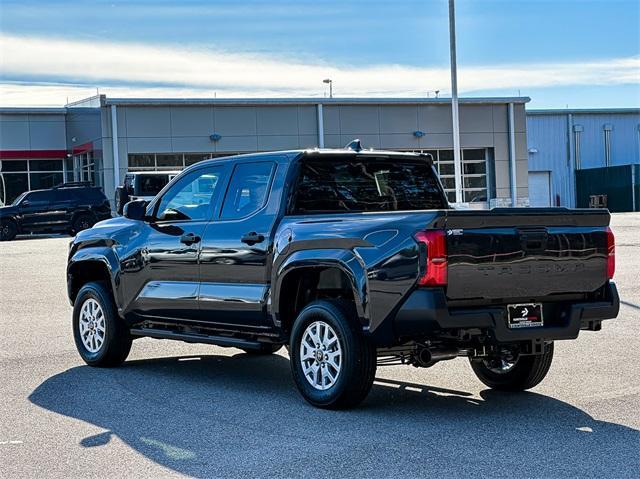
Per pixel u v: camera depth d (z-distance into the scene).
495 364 8.04
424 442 6.23
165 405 7.57
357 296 6.91
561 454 5.89
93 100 46.38
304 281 7.74
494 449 6.04
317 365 7.33
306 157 7.98
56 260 24.30
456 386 8.24
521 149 50.50
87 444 6.36
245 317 7.99
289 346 7.72
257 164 8.22
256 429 6.68
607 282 7.30
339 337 7.06
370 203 8.36
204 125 45.81
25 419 7.14
